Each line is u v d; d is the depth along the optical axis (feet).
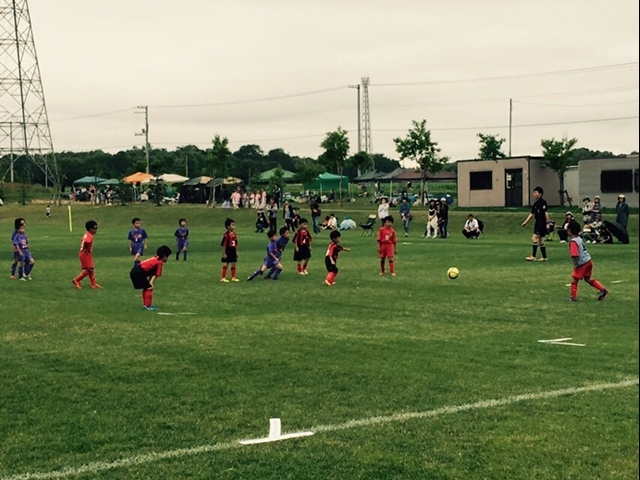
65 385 32.81
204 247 122.83
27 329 46.83
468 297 60.23
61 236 156.15
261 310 54.39
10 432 26.43
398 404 29.40
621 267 83.05
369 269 83.51
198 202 264.31
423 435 25.70
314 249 115.03
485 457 23.66
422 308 54.75
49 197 309.83
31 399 30.63
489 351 39.09
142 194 273.75
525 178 200.44
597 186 182.50
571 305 55.52
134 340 42.93
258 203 194.70
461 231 161.79
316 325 47.75
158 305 57.21
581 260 56.90
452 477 22.17
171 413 28.53
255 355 38.50
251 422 27.37
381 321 49.19
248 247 120.88
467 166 209.87
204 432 26.30
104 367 36.14
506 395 30.42
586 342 41.45
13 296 62.85
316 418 27.73
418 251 109.19
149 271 54.75
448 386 31.94
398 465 23.11
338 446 24.75
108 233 168.45
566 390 31.07
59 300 60.34
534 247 92.68
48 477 22.36
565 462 23.17
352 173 375.66
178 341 42.52
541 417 27.48
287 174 284.41
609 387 31.50
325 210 209.87
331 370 35.04
